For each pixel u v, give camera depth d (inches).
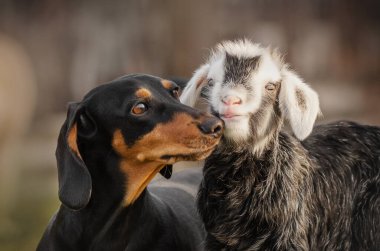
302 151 358.0
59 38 1195.3
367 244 361.7
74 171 321.7
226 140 333.7
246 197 346.3
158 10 1139.9
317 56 1264.8
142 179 335.3
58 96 1167.0
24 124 980.6
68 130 324.2
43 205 655.8
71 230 343.0
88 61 1186.6
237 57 340.5
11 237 574.6
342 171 366.3
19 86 964.0
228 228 349.1
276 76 340.5
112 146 331.3
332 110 1139.3
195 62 1112.2
